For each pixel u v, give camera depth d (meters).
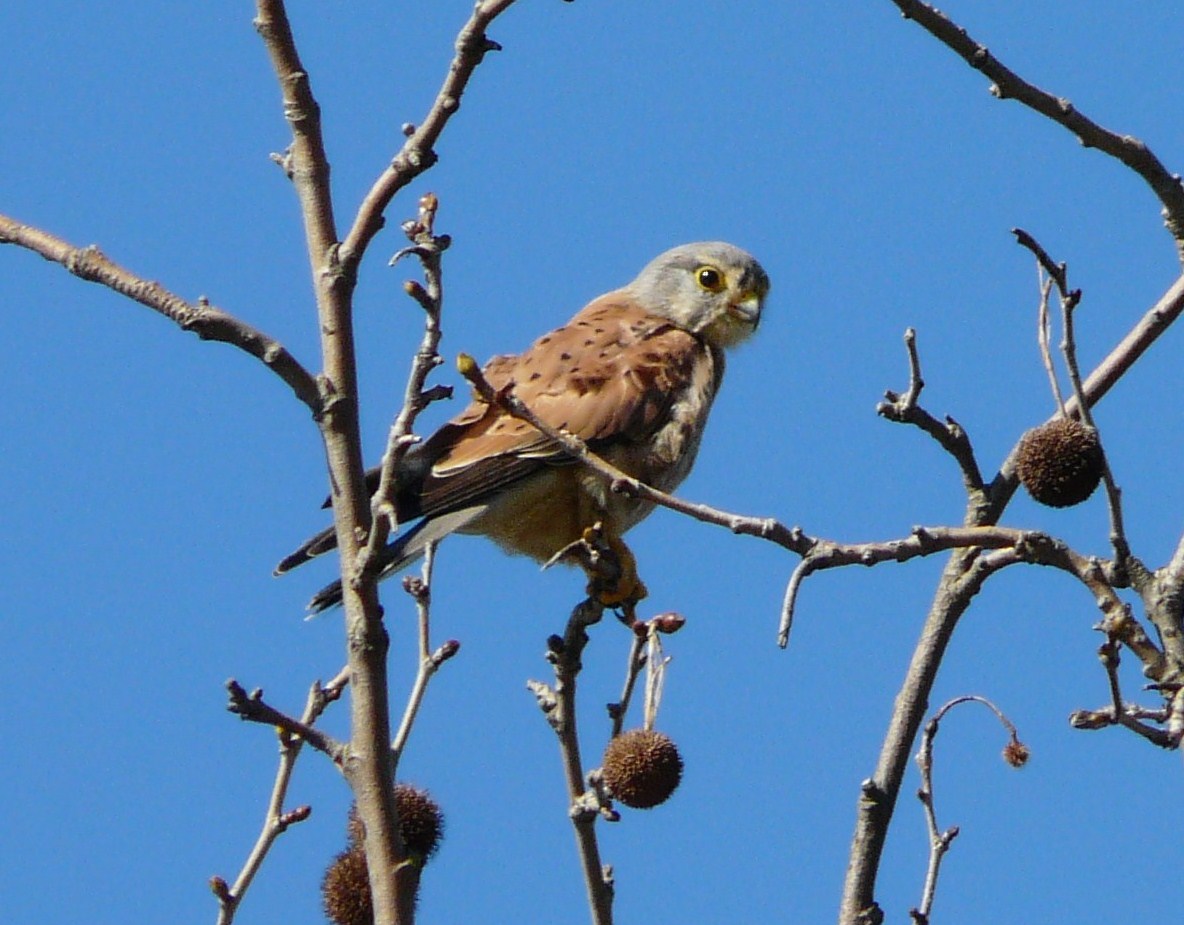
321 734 6.80
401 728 7.25
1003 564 7.78
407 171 6.88
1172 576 6.52
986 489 8.63
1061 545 6.55
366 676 6.79
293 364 6.92
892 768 8.31
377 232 7.01
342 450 6.96
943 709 8.12
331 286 6.99
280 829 7.61
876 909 8.09
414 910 6.68
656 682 7.42
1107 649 6.39
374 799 6.72
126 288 6.89
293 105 7.14
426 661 7.50
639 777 7.19
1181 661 6.37
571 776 7.62
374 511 6.62
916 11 7.67
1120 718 6.32
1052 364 7.02
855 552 6.29
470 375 6.55
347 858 7.80
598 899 7.35
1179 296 8.77
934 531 6.45
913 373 8.38
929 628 8.55
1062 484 6.70
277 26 7.14
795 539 6.32
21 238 7.05
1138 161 7.96
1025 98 7.84
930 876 7.79
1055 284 6.98
